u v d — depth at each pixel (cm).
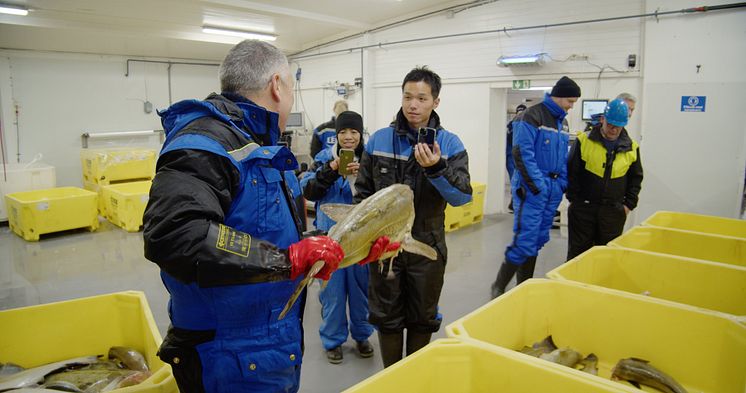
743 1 469
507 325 183
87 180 809
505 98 743
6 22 673
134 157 796
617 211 370
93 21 748
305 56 1034
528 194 360
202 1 659
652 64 533
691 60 507
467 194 216
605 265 246
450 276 464
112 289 445
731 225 332
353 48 894
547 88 660
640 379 175
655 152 529
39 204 612
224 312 114
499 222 695
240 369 117
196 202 97
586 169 371
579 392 125
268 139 131
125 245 595
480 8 691
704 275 222
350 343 335
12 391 180
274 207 119
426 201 221
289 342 124
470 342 144
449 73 747
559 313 200
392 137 230
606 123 357
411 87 219
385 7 751
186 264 93
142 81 977
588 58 592
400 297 226
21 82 834
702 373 170
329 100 985
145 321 218
